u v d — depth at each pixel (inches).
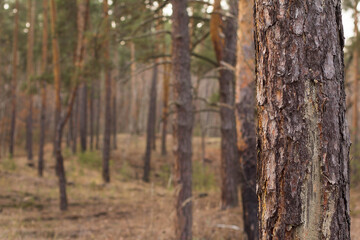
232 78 434.9
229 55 409.4
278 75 66.0
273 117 66.5
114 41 440.1
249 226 220.8
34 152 1200.8
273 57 66.9
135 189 693.3
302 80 64.3
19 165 852.6
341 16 67.7
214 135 1514.5
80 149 1107.3
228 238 298.0
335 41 65.9
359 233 265.1
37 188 585.0
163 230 342.3
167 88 918.4
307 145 63.7
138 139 1381.6
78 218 415.2
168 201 542.0
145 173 878.4
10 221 354.6
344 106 66.5
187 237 263.6
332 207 63.0
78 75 435.8
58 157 461.4
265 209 67.7
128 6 367.2
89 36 427.2
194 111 445.1
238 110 226.5
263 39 69.0
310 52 64.4
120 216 431.2
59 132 463.8
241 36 222.7
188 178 269.0
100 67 446.3
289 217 64.2
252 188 220.4
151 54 526.9
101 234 333.7
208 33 387.9
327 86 64.1
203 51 564.1
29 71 934.4
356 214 336.8
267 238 67.3
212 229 320.2
